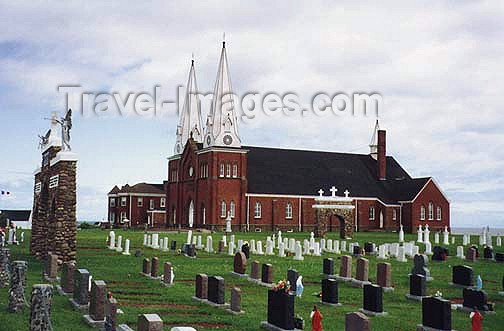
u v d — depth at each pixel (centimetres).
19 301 1975
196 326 1964
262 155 10119
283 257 4372
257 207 9412
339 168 10556
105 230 8269
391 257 4588
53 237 3494
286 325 1898
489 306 2398
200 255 4506
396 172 11075
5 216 8644
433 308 1989
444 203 10325
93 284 1898
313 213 9744
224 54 9512
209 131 9406
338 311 2323
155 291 2655
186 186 10006
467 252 4478
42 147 4094
